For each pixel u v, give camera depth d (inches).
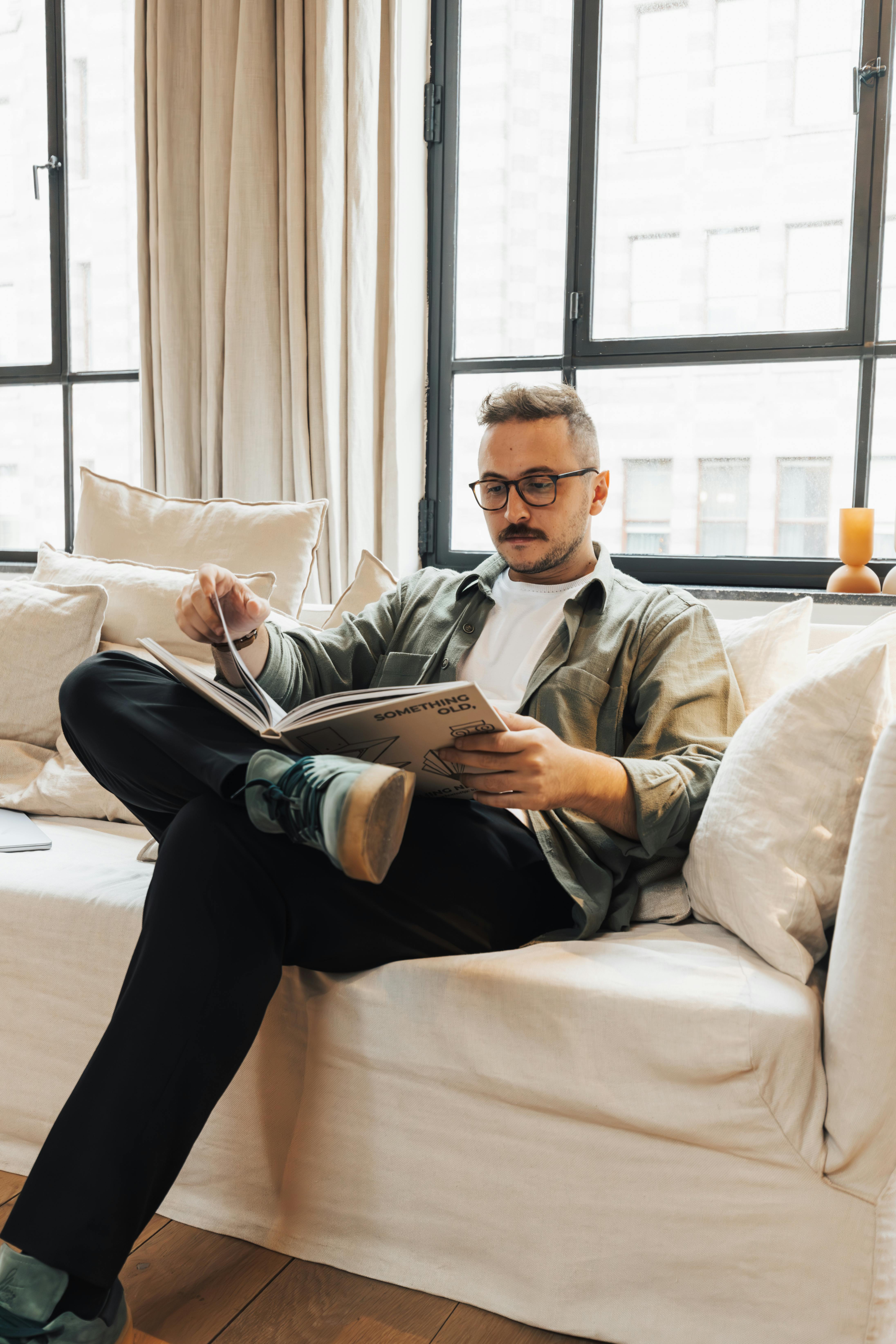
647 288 107.3
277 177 105.3
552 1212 36.6
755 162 102.3
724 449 105.9
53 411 136.5
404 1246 39.2
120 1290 32.9
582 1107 35.4
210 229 107.1
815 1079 33.4
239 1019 34.6
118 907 44.6
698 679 46.4
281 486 108.4
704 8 102.5
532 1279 36.9
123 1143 31.9
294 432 105.2
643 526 109.7
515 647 51.5
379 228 105.0
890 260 98.6
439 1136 38.3
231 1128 42.5
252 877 36.2
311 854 37.1
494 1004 36.7
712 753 43.8
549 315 111.0
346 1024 39.6
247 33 103.3
